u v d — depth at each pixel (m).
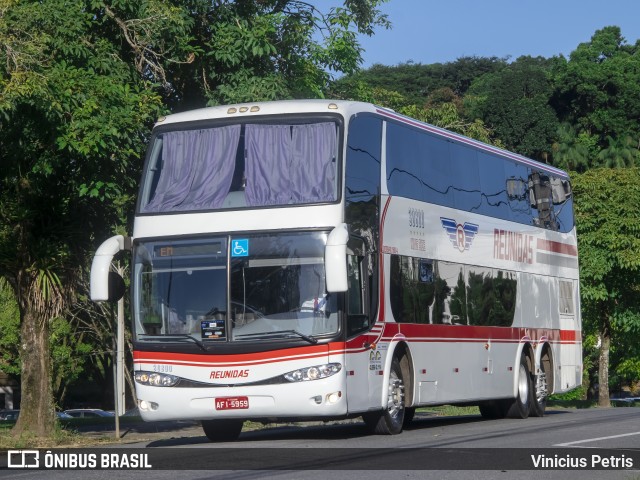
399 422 17.25
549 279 24.94
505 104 80.00
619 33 84.06
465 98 88.81
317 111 16.14
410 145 18.34
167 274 15.91
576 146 77.62
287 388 15.16
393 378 17.19
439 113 44.28
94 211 19.89
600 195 36.81
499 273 21.92
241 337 15.38
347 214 15.75
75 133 18.05
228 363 15.35
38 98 17.33
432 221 18.91
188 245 15.90
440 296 18.98
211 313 15.56
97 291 15.94
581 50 82.62
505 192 22.73
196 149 16.44
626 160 77.50
